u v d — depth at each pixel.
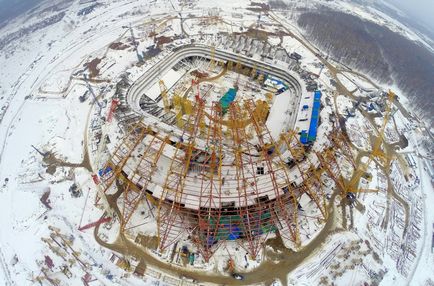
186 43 139.12
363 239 84.69
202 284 74.81
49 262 76.75
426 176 105.12
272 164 88.56
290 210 87.94
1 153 103.44
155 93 117.38
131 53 139.50
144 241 81.00
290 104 117.31
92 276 74.88
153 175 84.88
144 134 93.81
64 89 123.69
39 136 106.94
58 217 85.31
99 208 87.44
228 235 81.69
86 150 102.12
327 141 99.69
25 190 92.38
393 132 116.56
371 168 102.00
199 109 97.25
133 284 74.12
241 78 129.25
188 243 81.12
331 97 124.88
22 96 122.62
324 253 81.06
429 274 81.44
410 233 89.12
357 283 76.31
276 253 80.81
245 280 75.81
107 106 111.94
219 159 88.19
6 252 79.06
